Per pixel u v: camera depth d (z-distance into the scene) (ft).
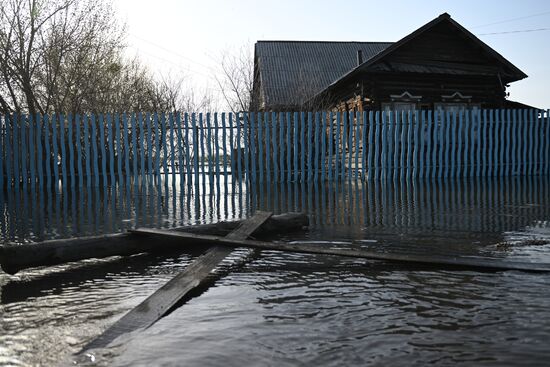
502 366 6.59
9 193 34.27
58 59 48.11
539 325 8.07
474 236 16.48
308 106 54.03
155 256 14.47
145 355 7.11
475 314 8.69
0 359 7.09
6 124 37.37
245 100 60.80
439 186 35.35
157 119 38.88
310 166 40.22
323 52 82.28
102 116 38.55
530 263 12.09
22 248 12.30
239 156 39.34
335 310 9.09
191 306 9.49
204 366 6.72
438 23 53.06
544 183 36.70
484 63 56.90
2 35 44.16
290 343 7.51
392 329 8.03
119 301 10.01
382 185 36.68
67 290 10.85
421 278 11.31
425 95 55.16
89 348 7.39
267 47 82.12
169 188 38.27
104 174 38.52
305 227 18.94
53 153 37.88
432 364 6.67
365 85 53.78
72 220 21.75
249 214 23.25
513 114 43.29
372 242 15.76
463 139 43.16
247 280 11.41
